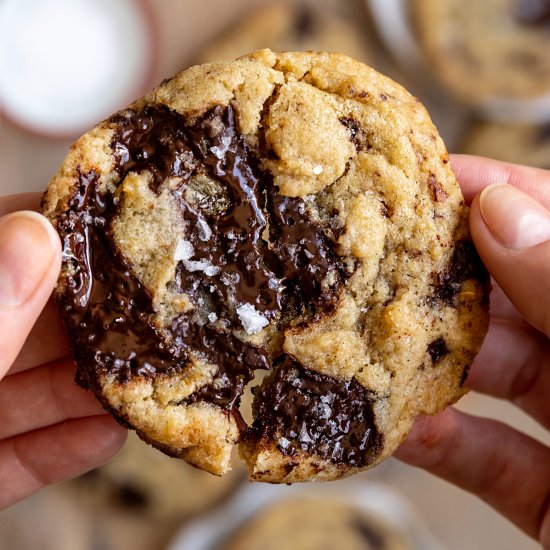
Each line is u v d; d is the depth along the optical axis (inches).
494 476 14.2
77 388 13.2
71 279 11.1
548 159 17.8
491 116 18.2
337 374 11.5
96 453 13.6
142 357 11.2
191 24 18.5
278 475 11.5
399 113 11.6
